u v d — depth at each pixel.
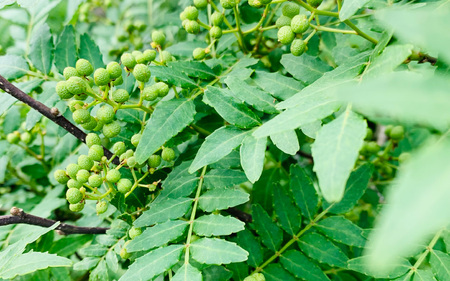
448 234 0.27
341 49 0.30
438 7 0.26
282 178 0.34
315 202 0.30
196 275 0.26
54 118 0.29
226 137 0.27
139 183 0.30
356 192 0.30
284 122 0.24
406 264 0.27
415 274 0.27
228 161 0.30
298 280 0.29
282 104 0.25
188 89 0.29
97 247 0.30
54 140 0.37
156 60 0.31
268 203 0.33
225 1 0.30
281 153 0.34
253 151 0.26
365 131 0.22
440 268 0.27
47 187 0.37
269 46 0.34
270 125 0.24
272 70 0.34
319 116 0.23
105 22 0.44
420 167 0.17
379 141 0.45
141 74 0.28
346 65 0.25
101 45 0.42
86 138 0.28
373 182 0.36
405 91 0.18
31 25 0.35
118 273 0.32
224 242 0.26
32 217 0.29
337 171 0.22
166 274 0.29
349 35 0.32
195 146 0.32
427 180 0.16
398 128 0.34
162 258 0.26
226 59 0.31
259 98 0.28
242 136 0.27
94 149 0.28
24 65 0.32
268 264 0.29
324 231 0.30
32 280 0.31
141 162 0.27
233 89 0.28
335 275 0.32
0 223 0.28
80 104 0.28
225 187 0.28
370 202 0.35
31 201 0.35
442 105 0.17
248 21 0.34
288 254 0.29
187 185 0.29
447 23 0.20
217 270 0.29
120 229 0.30
